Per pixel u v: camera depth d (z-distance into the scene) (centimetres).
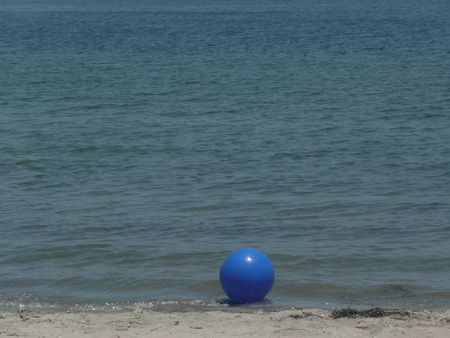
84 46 5959
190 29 7769
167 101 3158
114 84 3703
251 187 1764
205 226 1441
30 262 1225
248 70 4228
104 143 2289
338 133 2431
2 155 2127
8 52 5438
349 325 843
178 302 1029
